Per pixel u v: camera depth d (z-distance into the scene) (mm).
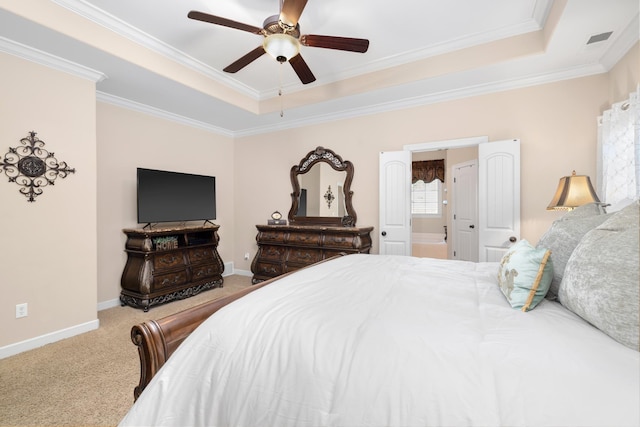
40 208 2520
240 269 5156
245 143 5109
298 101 3924
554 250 1306
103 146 3447
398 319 1022
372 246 4031
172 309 3418
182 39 2857
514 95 3195
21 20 2098
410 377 774
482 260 3277
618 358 741
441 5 2400
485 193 3270
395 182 3764
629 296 803
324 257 3844
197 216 4211
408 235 3695
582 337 848
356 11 2473
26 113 2443
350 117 4148
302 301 1206
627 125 2281
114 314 3240
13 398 1786
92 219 2852
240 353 969
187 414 922
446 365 782
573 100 2947
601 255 929
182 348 1039
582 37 2377
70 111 2707
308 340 933
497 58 2791
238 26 2066
